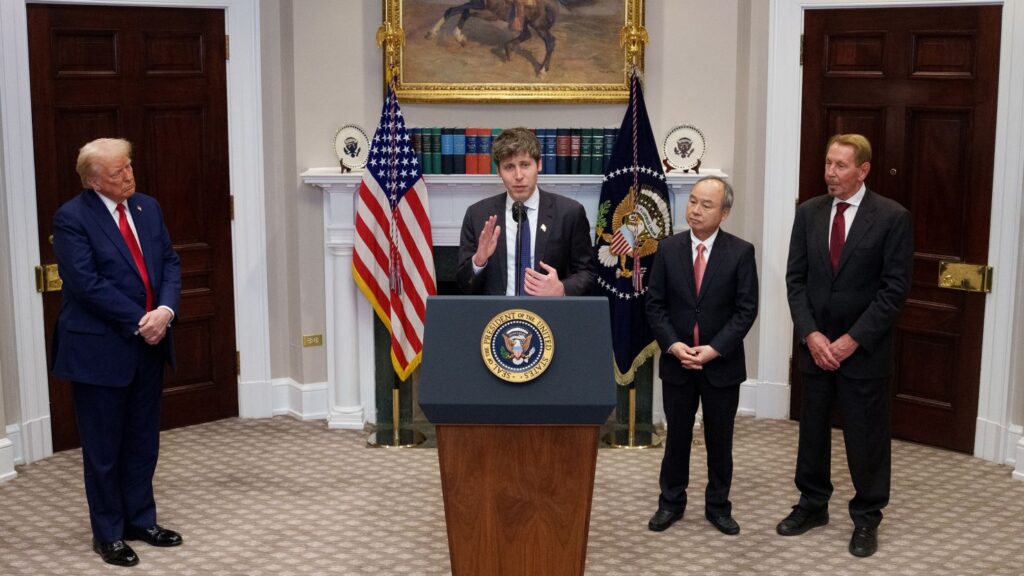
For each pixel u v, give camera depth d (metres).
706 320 4.48
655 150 5.61
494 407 2.85
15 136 5.31
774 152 6.00
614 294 5.70
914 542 4.51
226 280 6.14
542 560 3.00
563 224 4.59
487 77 5.90
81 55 5.57
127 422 4.41
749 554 4.39
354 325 6.00
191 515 4.81
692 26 5.90
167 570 4.24
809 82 5.91
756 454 5.61
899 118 5.70
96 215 4.21
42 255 5.51
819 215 4.52
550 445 2.93
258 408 6.29
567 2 5.84
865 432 4.39
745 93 6.04
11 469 5.25
